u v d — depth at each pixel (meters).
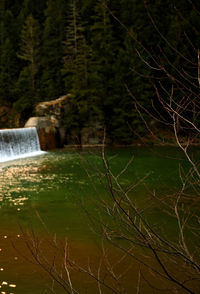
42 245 8.43
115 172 18.36
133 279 6.51
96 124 34.44
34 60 47.00
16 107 43.62
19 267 7.24
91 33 45.44
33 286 6.41
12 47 52.38
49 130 32.50
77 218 10.54
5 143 26.19
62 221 10.30
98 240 8.60
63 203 12.41
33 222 10.30
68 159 24.66
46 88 44.31
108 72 34.62
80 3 50.38
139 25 35.94
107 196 12.91
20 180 17.09
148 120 30.77
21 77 45.25
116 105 33.62
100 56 37.03
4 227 9.86
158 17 35.44
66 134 34.59
